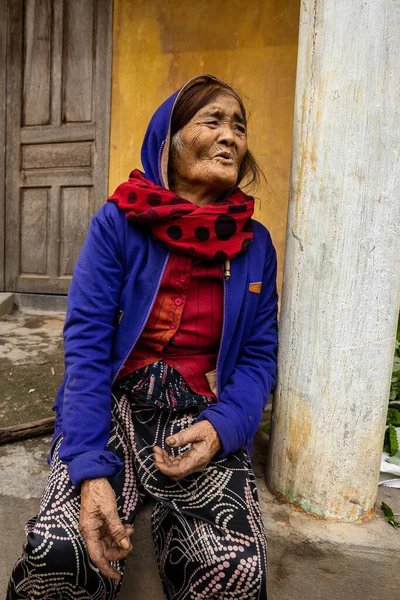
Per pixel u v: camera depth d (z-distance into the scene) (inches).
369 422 56.7
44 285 156.2
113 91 143.1
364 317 54.7
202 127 50.4
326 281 54.9
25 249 156.5
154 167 52.8
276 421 61.4
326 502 57.9
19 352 115.0
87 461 42.6
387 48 50.5
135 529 53.1
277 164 135.1
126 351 50.2
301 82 55.9
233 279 51.6
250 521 43.8
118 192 51.9
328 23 51.9
